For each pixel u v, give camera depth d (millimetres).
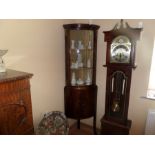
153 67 1971
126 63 1784
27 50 1743
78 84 2209
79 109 2225
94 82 2242
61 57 2234
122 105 1944
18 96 1162
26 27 1693
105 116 2072
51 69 2102
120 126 1966
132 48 1716
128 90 1854
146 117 2137
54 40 2068
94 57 2129
